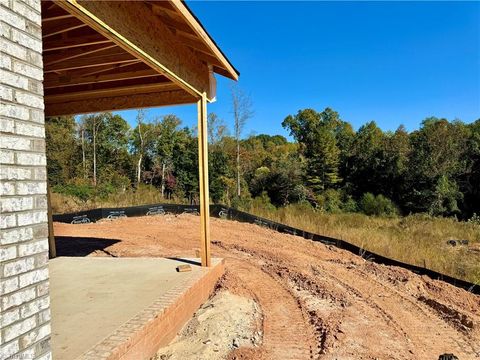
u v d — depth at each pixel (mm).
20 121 2074
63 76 5879
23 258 2064
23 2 2105
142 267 5762
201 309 4883
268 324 4582
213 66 5875
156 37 4113
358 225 13773
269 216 13992
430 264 7742
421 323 4672
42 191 2234
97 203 17000
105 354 2820
